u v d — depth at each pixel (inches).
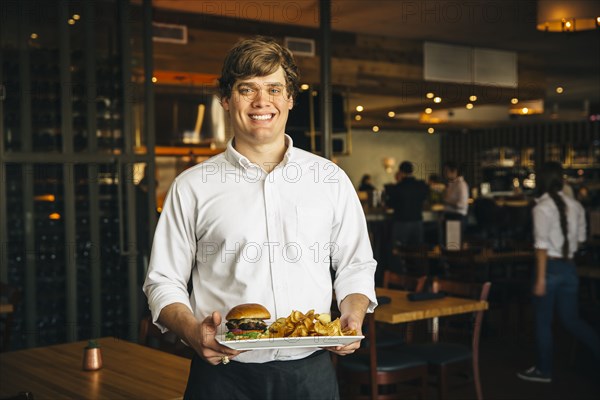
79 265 204.5
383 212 380.8
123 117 209.0
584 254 243.9
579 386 204.1
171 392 97.9
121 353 121.5
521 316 276.8
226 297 73.5
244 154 75.1
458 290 177.0
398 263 362.6
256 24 302.4
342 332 69.4
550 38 341.4
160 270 75.2
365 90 354.9
